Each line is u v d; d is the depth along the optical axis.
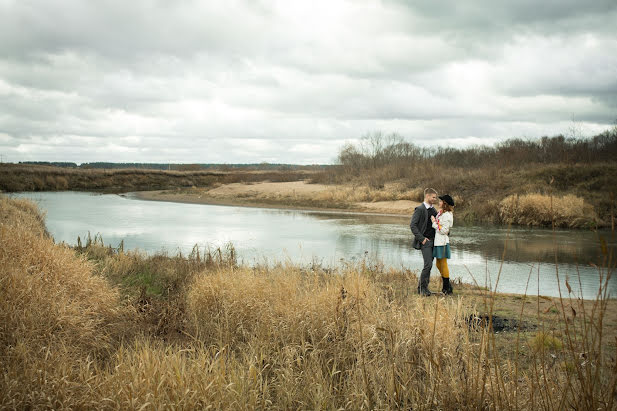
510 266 11.75
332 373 3.58
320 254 13.88
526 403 2.96
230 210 31.55
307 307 4.88
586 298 8.02
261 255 13.61
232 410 3.04
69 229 20.19
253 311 5.20
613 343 4.39
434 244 7.36
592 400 2.48
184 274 8.75
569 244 15.70
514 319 5.75
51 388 3.20
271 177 68.06
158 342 4.75
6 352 3.72
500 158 36.25
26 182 55.81
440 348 3.76
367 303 4.97
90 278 6.19
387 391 3.25
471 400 3.04
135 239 17.47
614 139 32.53
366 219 25.66
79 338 4.45
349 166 50.34
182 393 3.05
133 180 66.69
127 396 3.05
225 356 4.27
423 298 6.38
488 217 23.69
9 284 4.78
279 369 3.73
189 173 75.88
